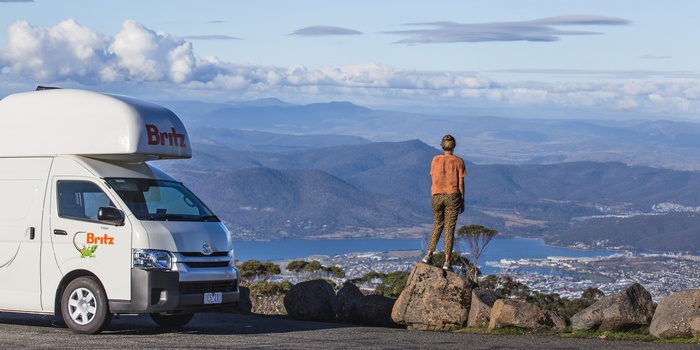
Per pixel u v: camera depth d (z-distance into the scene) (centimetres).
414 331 1233
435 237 1350
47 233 1217
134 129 1210
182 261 1177
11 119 1280
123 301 1161
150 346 1050
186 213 1252
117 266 1166
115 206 1188
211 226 1251
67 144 1238
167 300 1155
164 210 1232
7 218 1247
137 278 1154
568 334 1139
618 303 1144
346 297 1459
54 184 1229
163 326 1342
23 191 1246
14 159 1264
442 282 1264
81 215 1208
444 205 1339
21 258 1230
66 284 1222
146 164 1308
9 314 1494
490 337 1136
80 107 1245
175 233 1188
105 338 1133
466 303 1253
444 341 1098
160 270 1159
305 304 1473
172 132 1271
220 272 1221
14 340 1099
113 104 1229
